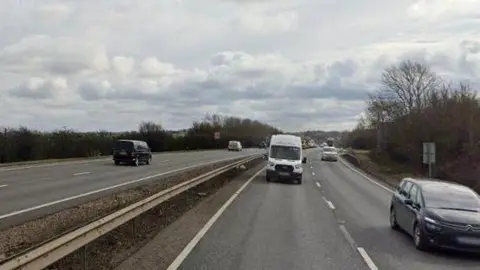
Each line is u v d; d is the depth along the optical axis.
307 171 50.53
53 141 56.50
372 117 86.94
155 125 92.94
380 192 30.45
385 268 10.53
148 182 28.47
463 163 41.41
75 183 27.31
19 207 17.84
